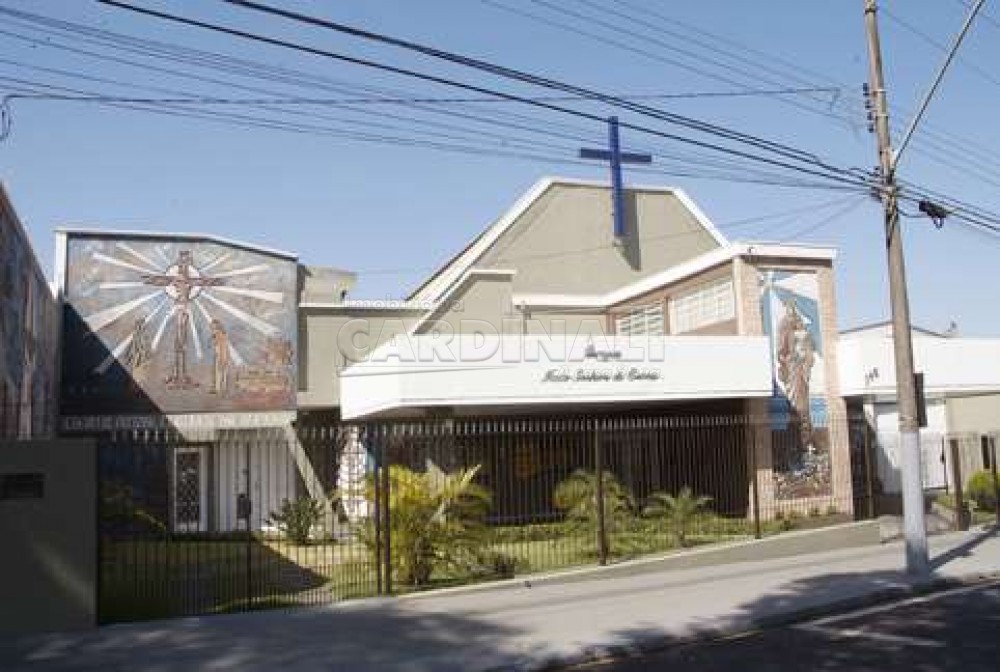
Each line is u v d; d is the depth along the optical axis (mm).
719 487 23875
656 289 28125
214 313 27375
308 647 10812
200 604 13812
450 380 20859
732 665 9875
